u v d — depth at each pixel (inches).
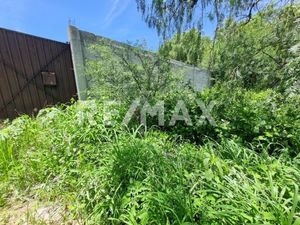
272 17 111.0
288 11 107.3
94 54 148.4
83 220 50.4
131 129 92.2
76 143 76.4
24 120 101.0
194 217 42.4
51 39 140.1
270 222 38.7
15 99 123.9
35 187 64.2
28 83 130.0
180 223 38.0
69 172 65.4
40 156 73.5
